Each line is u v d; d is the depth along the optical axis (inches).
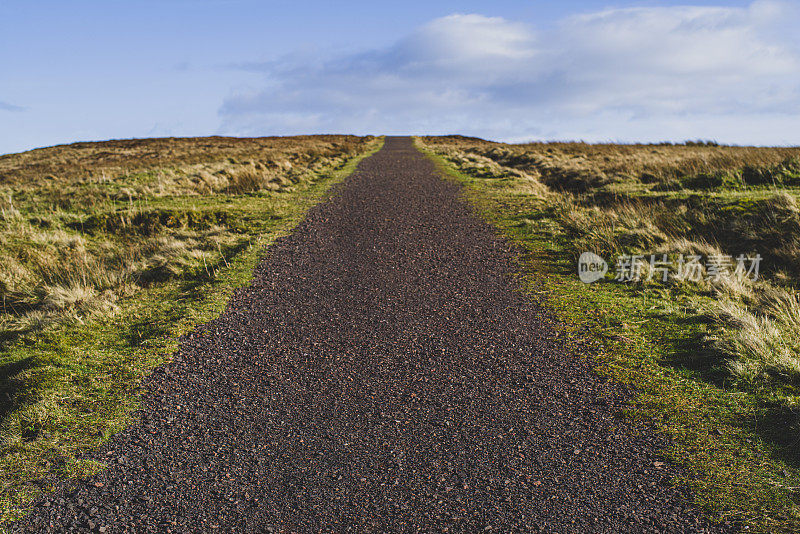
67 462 171.0
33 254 429.7
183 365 239.1
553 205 520.7
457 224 484.4
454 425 191.9
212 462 173.0
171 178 784.3
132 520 147.3
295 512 149.9
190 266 377.7
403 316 293.4
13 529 143.1
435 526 142.9
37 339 271.4
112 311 305.6
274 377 229.6
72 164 1392.7
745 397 194.2
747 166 557.3
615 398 203.8
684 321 265.6
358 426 192.9
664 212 444.5
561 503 149.9
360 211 538.9
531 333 267.1
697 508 144.6
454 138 2583.7
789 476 152.3
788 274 326.3
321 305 310.3
